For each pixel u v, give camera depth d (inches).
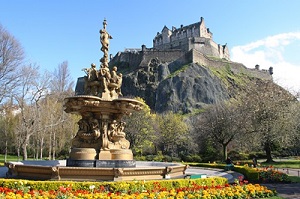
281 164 1392.7
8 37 1477.6
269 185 687.1
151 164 815.1
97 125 591.8
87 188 419.8
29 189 406.6
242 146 1736.0
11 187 415.2
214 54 4682.6
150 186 442.6
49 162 773.3
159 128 2194.9
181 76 3772.1
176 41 4921.3
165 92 3683.6
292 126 1503.4
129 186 425.7
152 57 4220.0
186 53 4124.0
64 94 1823.3
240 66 4471.0
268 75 4670.3
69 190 382.0
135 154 1955.0
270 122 1481.3
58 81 1845.5
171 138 2190.0
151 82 3949.3
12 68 1389.0
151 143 2006.6
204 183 504.1
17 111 1972.2
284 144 1561.3
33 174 513.7
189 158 1764.3
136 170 493.7
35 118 1482.5
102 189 409.7
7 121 1927.9
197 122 2042.3
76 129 2082.9
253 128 1534.2
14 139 2010.3
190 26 4928.6
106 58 654.5
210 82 3774.6
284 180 742.5
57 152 2087.8
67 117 1903.3
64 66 2190.0
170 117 2363.4
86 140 591.5
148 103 3801.7
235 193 434.6
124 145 606.5
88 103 571.8
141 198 356.8
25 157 1409.9
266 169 794.8
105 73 629.6
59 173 476.4
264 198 463.8
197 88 3678.6
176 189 438.9
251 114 1540.4
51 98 1828.2
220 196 417.7
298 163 1429.6
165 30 5157.5
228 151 1927.9
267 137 1492.4
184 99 3587.6
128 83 3996.1
